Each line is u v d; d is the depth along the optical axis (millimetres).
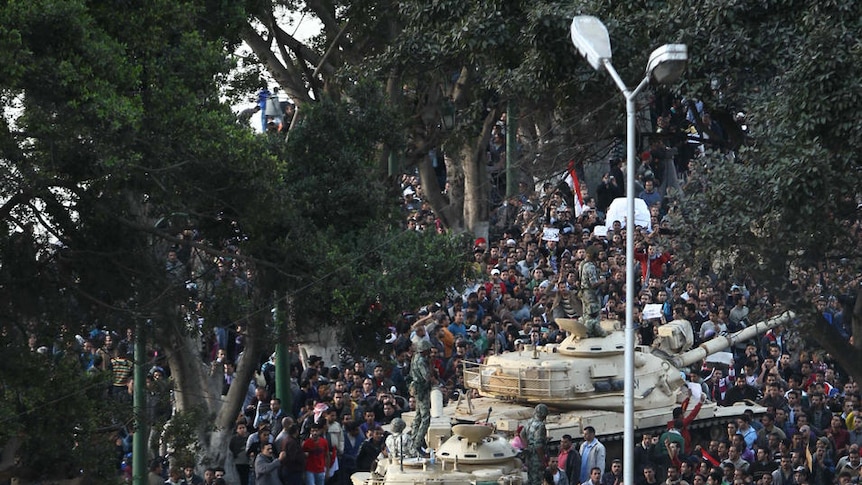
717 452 49594
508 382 52125
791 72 41125
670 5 48438
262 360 56531
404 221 49375
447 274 46438
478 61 56781
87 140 37312
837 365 62375
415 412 47812
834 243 42812
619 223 69000
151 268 42438
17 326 40500
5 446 39219
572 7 49562
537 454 43438
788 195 40062
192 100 39406
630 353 32812
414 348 54656
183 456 42312
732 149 49688
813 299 42469
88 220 40781
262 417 50562
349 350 47125
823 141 41344
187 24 41344
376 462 43812
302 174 46750
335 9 60781
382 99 48219
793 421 53656
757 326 54906
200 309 44281
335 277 44031
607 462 52125
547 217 73250
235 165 40062
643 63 48375
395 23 59781
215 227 45125
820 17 41719
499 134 81188
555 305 62125
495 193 78250
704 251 41656
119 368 50312
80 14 36844
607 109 53469
